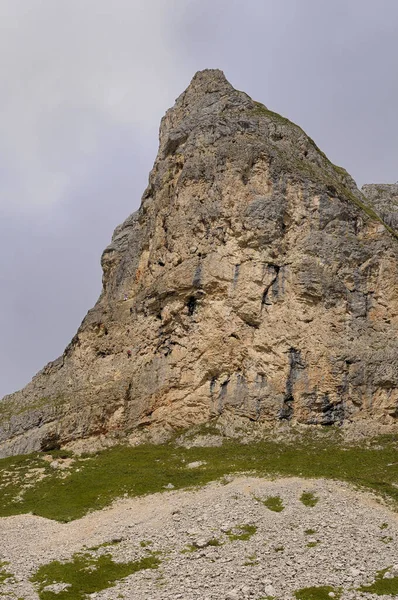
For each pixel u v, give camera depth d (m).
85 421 80.50
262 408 74.94
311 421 74.00
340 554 38.50
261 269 80.88
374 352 76.56
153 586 36.09
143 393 80.94
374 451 67.06
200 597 33.56
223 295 80.94
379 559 37.62
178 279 82.69
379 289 81.19
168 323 82.94
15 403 95.88
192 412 77.38
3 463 76.06
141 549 42.28
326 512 45.31
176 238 85.88
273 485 51.78
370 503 47.47
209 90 105.12
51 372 98.75
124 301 93.44
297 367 76.44
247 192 85.06
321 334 77.81
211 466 63.72
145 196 104.88
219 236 83.50
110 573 38.75
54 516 53.28
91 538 45.66
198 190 87.81
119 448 75.62
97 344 91.75
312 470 57.59
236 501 48.78
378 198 121.38
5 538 47.94
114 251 109.31
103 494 58.09
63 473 67.75
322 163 98.94
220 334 79.44
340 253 82.56
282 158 89.31
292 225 84.38
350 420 73.56
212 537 42.62
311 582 34.78
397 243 85.75
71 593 36.06
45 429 83.12
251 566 37.66
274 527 43.38
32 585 37.59
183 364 79.75
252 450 68.88
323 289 79.88
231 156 88.00
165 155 99.12
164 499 53.31
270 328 78.44
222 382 77.88
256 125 94.94
